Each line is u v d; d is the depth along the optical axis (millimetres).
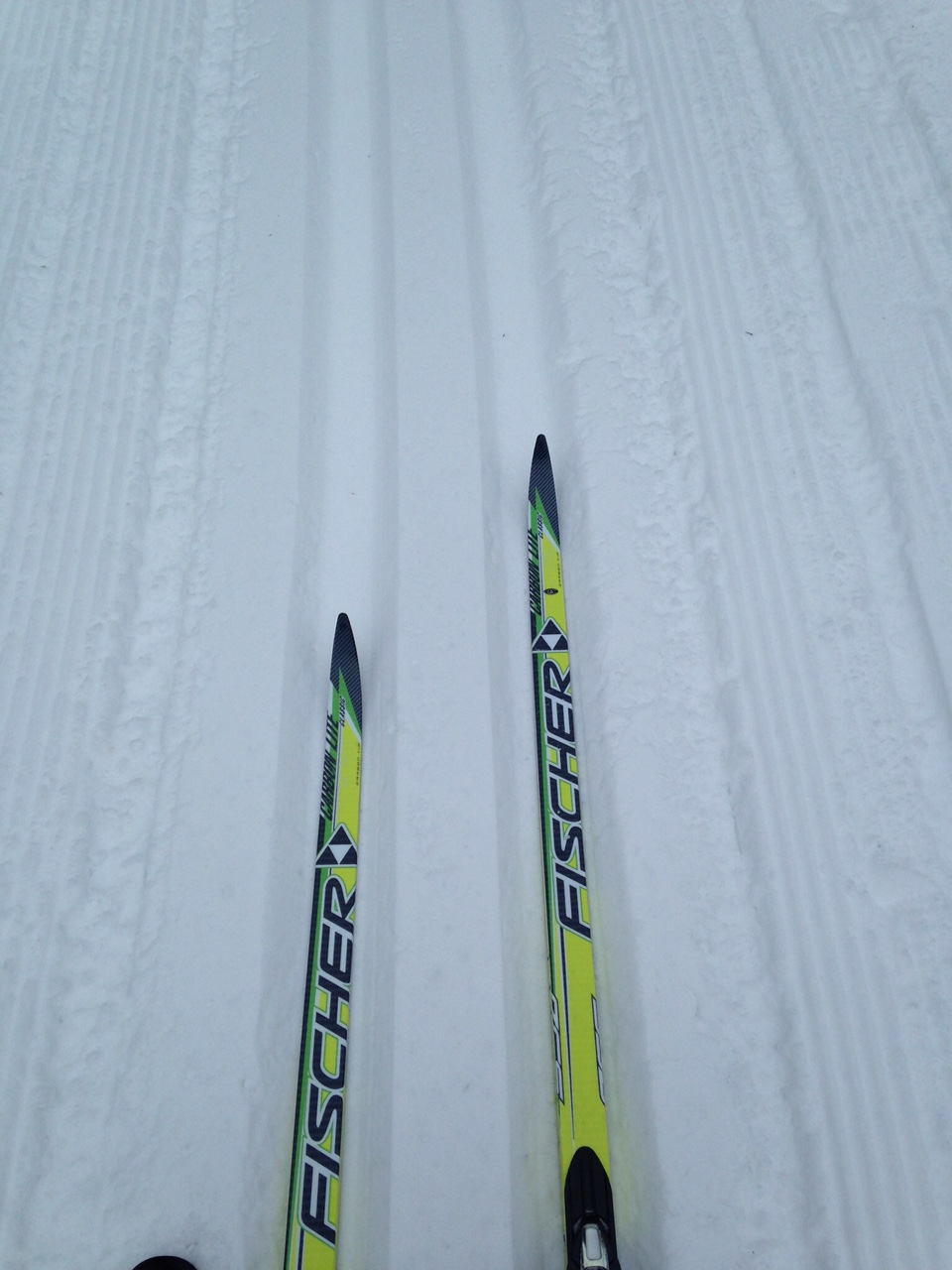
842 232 1249
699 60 1430
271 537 1135
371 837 1018
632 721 1029
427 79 1486
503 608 1125
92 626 1062
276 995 938
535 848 1017
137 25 1491
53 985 917
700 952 933
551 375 1259
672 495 1145
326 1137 884
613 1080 913
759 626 1047
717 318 1225
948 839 943
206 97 1452
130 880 964
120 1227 847
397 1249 848
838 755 981
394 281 1316
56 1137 870
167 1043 906
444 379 1244
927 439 1111
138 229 1305
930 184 1269
